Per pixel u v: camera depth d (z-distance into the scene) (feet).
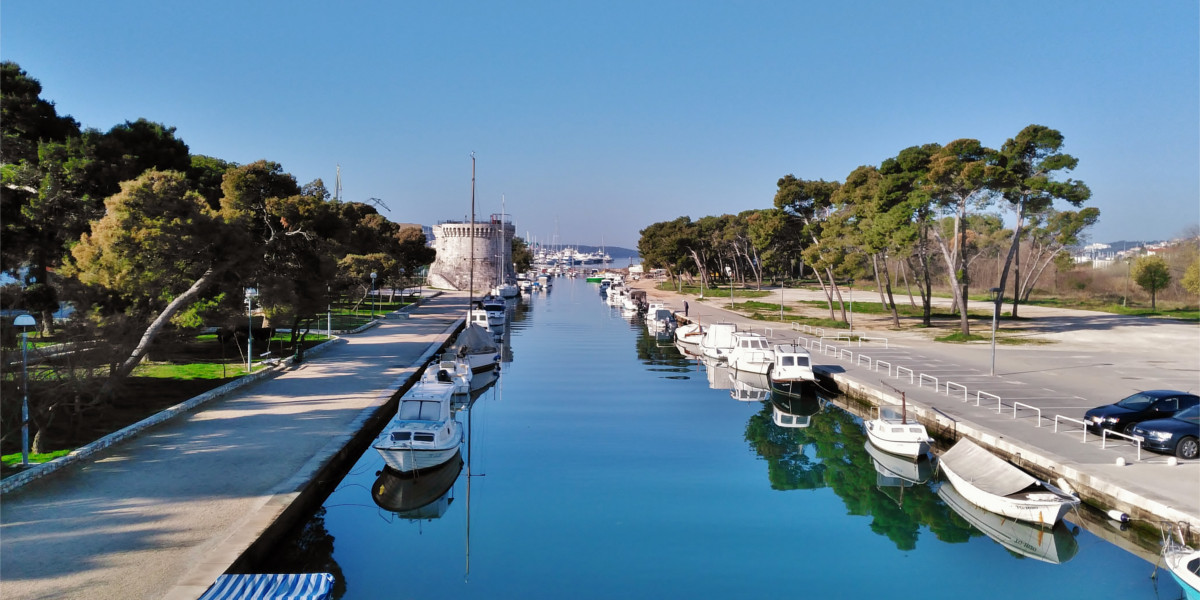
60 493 58.03
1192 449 68.44
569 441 97.66
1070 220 198.39
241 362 127.03
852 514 70.03
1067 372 120.88
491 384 143.23
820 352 150.71
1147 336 171.53
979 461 69.72
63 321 82.33
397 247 322.55
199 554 46.91
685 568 57.36
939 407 93.71
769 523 67.56
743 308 284.61
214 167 173.99
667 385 142.72
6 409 62.23
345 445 75.31
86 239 97.66
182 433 78.23
